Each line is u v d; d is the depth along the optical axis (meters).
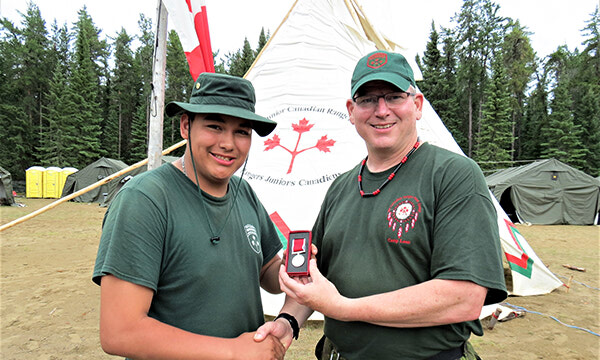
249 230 1.68
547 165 15.65
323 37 5.56
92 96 44.75
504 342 3.97
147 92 49.50
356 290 1.60
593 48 44.66
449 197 1.46
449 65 48.72
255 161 4.95
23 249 8.70
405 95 1.68
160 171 1.47
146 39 59.34
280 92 5.33
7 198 18.38
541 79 48.84
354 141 4.94
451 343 1.52
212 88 1.46
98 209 18.34
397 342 1.50
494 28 43.91
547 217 15.30
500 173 18.95
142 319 1.21
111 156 47.12
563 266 7.79
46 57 47.12
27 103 42.88
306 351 3.64
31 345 3.73
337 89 5.29
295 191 4.69
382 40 5.68
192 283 1.35
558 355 3.66
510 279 5.89
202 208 1.46
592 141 40.09
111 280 1.20
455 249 1.37
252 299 1.58
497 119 39.56
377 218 1.60
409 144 1.73
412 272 1.51
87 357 3.49
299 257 1.48
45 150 40.41
